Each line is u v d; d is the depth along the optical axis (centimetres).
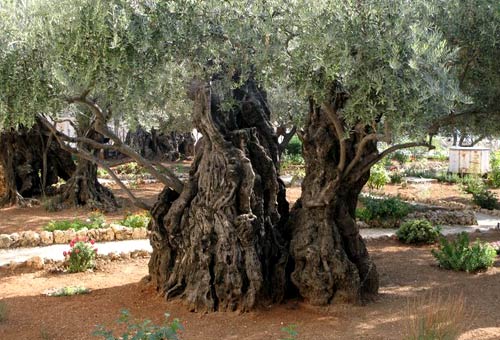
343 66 643
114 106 825
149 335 579
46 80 760
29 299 910
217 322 787
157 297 886
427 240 1339
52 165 1959
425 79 621
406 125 662
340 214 887
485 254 1094
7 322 801
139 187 2328
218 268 822
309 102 884
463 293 935
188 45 736
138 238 1359
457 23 851
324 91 724
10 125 819
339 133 788
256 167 876
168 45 725
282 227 914
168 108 1054
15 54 752
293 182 2288
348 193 908
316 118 880
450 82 647
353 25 650
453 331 647
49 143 1881
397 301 883
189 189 870
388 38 632
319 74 719
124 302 880
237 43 742
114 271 1090
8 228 1465
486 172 2564
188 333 748
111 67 690
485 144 3544
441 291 946
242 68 764
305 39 670
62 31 704
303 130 912
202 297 823
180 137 3706
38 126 1855
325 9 656
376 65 653
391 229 1509
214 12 739
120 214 1700
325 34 638
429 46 632
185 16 722
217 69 810
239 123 909
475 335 738
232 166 827
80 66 713
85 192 1758
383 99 646
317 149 866
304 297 855
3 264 1116
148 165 884
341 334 741
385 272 1073
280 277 858
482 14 845
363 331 751
